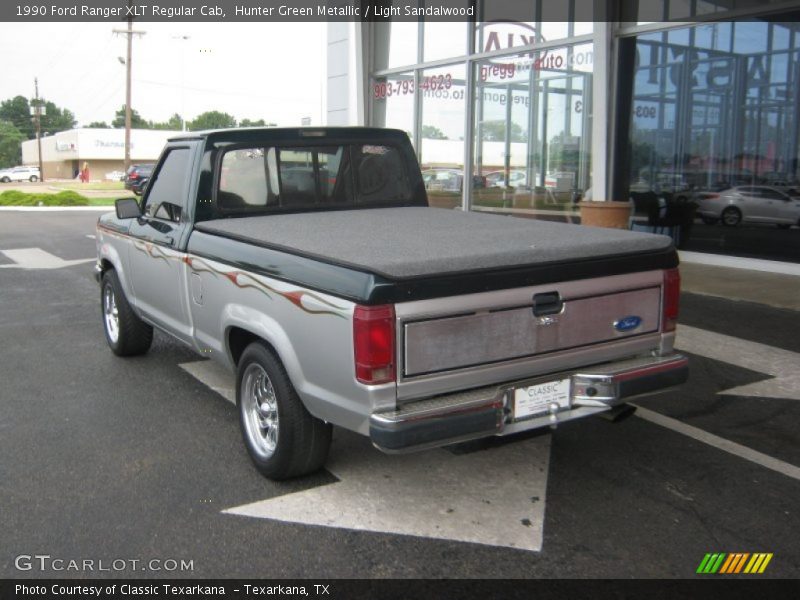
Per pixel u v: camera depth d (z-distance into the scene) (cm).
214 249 432
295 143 508
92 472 417
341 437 462
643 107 1151
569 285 359
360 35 1550
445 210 546
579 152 1211
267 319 381
